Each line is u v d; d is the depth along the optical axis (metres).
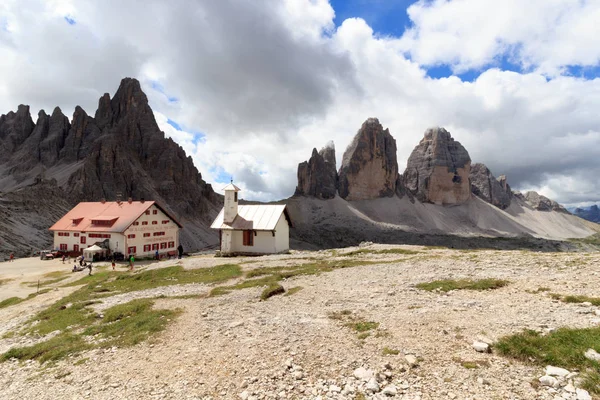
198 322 16.59
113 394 10.16
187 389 9.79
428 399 7.80
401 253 40.25
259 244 55.75
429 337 11.22
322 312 16.02
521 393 7.59
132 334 16.03
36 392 11.53
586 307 12.72
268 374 9.99
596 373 7.72
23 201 118.75
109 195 190.12
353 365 9.94
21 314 27.64
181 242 172.88
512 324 11.48
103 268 59.06
